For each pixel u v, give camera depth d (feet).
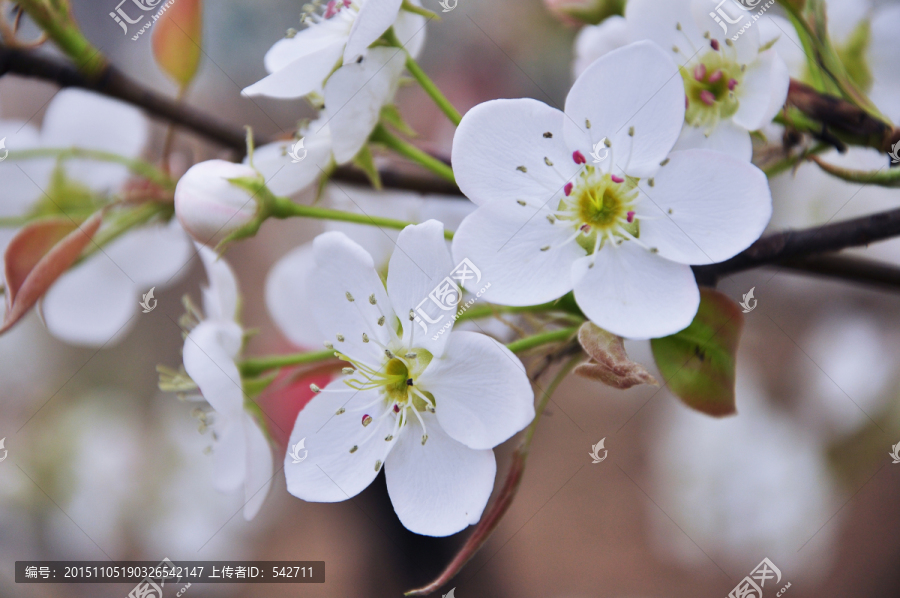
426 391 0.84
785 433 1.14
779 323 1.19
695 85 0.86
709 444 1.15
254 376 0.90
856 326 1.17
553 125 0.83
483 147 0.83
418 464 0.84
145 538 1.32
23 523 1.30
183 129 0.94
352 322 0.84
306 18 0.88
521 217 0.83
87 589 1.27
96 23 1.29
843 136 0.86
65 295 1.00
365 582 1.17
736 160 0.83
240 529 1.34
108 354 1.50
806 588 1.15
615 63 0.83
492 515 0.83
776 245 0.87
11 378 1.47
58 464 1.34
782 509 1.12
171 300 1.55
